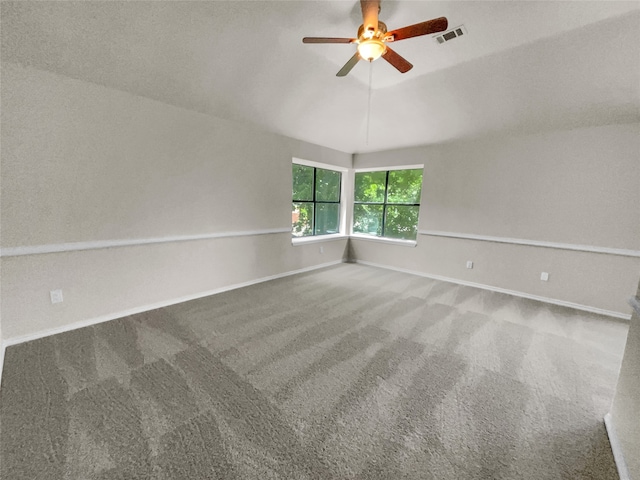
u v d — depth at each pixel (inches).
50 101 87.1
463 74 112.8
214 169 132.3
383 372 77.3
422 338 97.4
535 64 100.9
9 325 85.7
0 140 80.3
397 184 202.5
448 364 82.0
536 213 139.0
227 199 139.3
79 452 50.6
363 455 51.6
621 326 111.7
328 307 124.2
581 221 127.8
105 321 105.0
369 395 67.9
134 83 100.4
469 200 160.6
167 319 108.2
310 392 68.5
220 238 139.3
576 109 115.8
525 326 109.3
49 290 92.2
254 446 53.0
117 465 48.4
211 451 51.6
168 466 48.5
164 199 116.9
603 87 102.6
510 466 50.1
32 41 78.3
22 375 71.8
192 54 96.3
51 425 56.4
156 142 112.0
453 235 167.6
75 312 98.2
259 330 100.8
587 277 128.1
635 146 114.1
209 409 62.0
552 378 76.5
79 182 94.9
